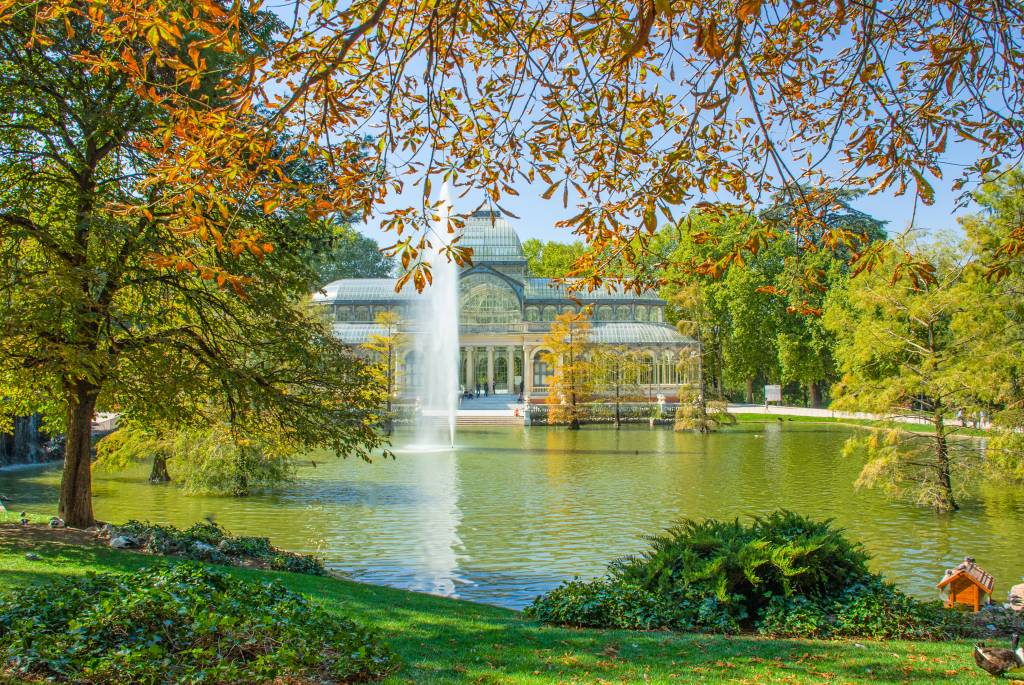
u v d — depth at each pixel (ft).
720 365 310.86
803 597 45.62
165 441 115.44
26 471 150.51
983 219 108.99
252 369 70.23
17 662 28.19
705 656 36.83
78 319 58.70
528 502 112.06
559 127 33.83
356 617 44.55
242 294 29.14
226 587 36.83
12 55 57.93
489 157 33.63
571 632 42.45
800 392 410.52
